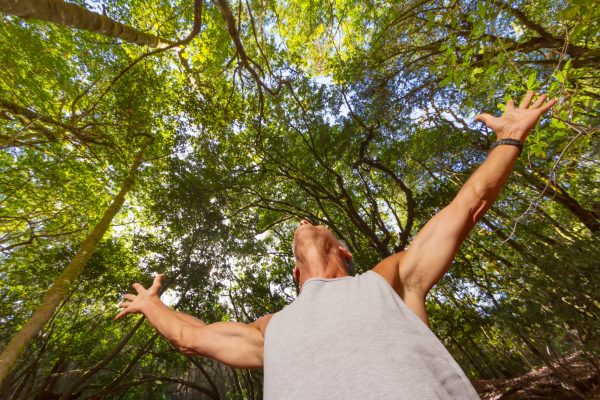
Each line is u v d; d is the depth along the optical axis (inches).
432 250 49.9
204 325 65.6
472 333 419.5
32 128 275.1
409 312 44.9
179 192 440.1
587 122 177.9
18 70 305.1
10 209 384.5
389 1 401.4
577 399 225.0
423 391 34.9
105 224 264.5
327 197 492.7
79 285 479.2
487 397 343.3
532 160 281.1
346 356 39.3
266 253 557.0
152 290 73.0
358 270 417.1
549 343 215.8
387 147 491.5
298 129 490.6
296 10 431.5
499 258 441.1
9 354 164.2
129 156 390.9
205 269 454.6
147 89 399.9
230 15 219.3
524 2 277.9
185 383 528.7
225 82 447.2
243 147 500.1
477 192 51.4
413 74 427.2
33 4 116.6
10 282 458.3
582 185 311.1
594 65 245.1
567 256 193.8
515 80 126.0
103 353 551.2
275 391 41.6
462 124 402.0
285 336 46.4
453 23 146.1
